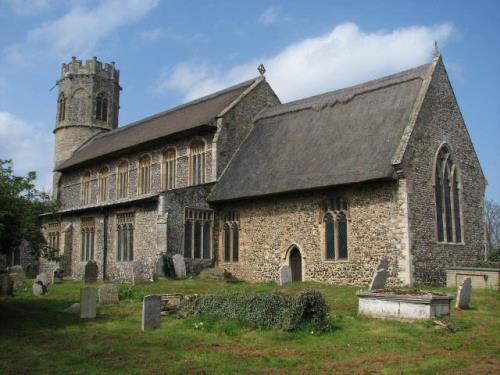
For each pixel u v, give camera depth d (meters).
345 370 10.88
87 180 43.28
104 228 32.34
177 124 35.38
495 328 14.72
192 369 11.07
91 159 41.34
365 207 24.09
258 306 15.04
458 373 10.59
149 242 28.94
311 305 14.49
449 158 26.38
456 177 26.64
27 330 15.52
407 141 23.66
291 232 26.83
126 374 10.80
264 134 32.41
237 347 12.92
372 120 26.73
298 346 12.98
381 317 15.84
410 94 26.23
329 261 25.05
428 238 23.84
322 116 29.97
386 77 28.80
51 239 36.84
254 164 30.33
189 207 29.27
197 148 33.22
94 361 11.84
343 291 21.47
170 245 27.98
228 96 35.41
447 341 13.30
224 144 32.12
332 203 25.44
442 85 26.69
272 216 27.81
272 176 28.19
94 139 49.28
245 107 33.88
